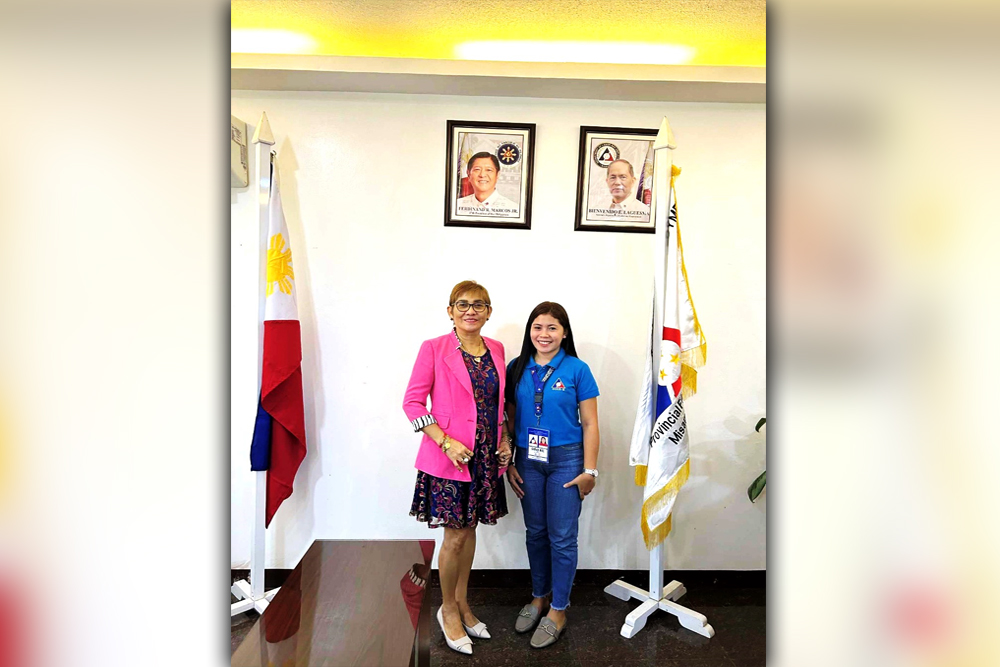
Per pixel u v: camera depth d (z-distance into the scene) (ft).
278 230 7.63
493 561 8.61
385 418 8.44
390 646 4.00
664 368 7.47
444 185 8.34
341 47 8.21
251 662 3.84
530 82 7.82
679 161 8.49
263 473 7.68
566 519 7.15
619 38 7.97
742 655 7.03
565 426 7.17
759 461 8.70
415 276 8.37
